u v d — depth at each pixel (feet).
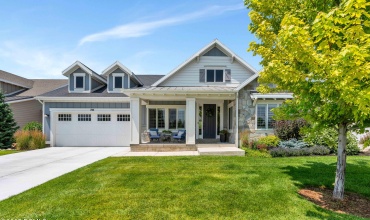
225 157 35.47
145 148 45.39
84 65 59.52
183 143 49.37
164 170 27.02
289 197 17.95
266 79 19.90
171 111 59.36
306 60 13.48
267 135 45.57
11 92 71.77
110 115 56.59
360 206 16.83
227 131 53.78
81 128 56.49
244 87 46.39
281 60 17.25
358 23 11.90
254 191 19.31
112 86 60.08
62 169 29.35
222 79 55.01
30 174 26.76
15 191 20.42
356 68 11.74
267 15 21.93
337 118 16.66
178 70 54.70
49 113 56.24
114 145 56.29
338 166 18.30
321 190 20.13
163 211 15.53
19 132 52.75
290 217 14.60
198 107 57.88
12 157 39.11
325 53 13.28
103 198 17.97
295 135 42.73
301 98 16.84
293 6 19.21
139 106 46.70
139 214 15.10
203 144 46.88
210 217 14.64
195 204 16.67
